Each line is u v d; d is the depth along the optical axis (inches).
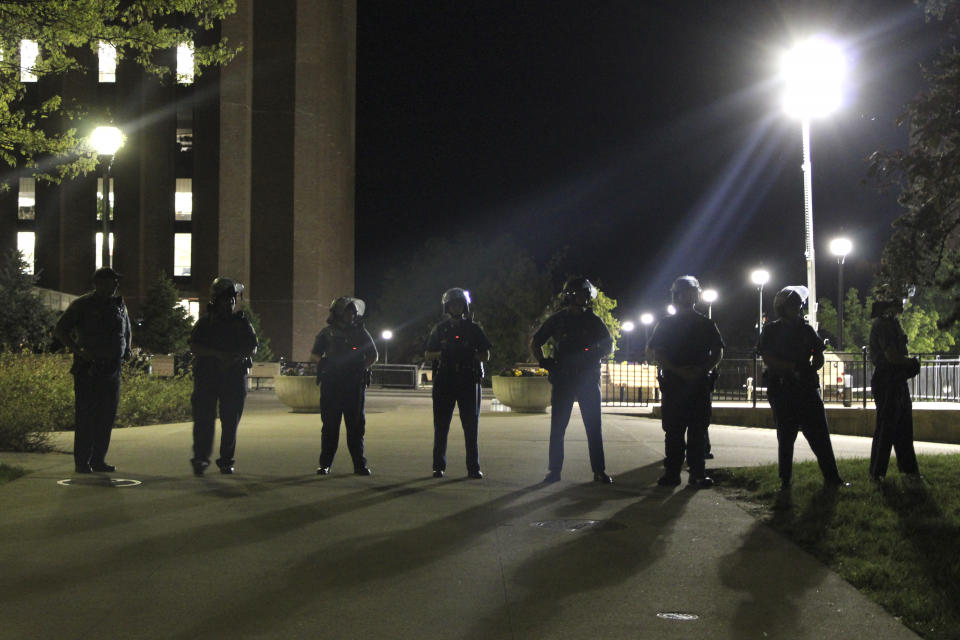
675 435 379.6
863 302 2928.2
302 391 888.9
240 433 625.0
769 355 361.1
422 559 245.0
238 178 2348.7
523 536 275.0
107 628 184.7
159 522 292.0
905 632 185.6
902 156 355.9
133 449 501.7
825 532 278.1
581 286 395.9
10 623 187.6
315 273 2393.0
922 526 281.7
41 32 537.6
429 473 414.9
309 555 248.5
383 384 2009.1
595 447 390.0
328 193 2608.3
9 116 579.5
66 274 2351.1
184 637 179.3
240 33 2362.2
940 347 2263.8
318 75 2428.6
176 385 798.5
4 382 563.2
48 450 496.1
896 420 383.6
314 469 425.7
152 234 2353.6
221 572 229.9
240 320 410.6
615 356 2436.0
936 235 349.1
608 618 193.6
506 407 1008.2
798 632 185.2
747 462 458.9
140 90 2341.3
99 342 402.3
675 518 305.4
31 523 289.1
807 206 887.7
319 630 184.2
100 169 2365.9
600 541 268.7
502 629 185.6
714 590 216.4
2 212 2357.3
